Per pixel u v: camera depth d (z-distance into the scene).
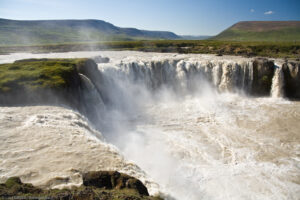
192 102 43.41
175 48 94.56
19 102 25.33
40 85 26.81
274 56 69.62
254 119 35.28
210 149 26.16
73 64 35.66
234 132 30.77
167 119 35.44
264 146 27.05
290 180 20.77
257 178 20.97
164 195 13.67
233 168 22.47
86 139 18.73
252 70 48.69
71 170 14.27
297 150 26.22
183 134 30.09
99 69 42.19
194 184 19.58
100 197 10.34
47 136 18.42
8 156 15.31
